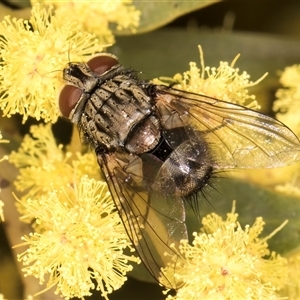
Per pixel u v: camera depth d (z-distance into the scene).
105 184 0.09
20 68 0.09
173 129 0.09
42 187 0.09
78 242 0.09
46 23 0.09
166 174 0.09
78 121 0.09
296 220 0.09
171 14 0.10
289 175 0.10
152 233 0.09
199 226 0.09
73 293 0.09
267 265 0.09
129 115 0.09
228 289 0.09
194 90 0.09
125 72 0.09
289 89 0.10
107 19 0.09
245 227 0.09
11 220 0.09
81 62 0.09
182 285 0.09
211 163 0.09
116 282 0.09
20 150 0.09
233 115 0.09
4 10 0.09
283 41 0.10
